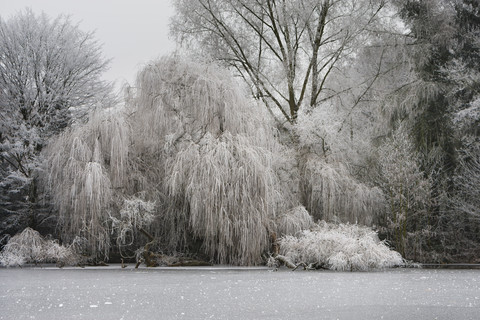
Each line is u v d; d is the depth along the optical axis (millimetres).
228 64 25469
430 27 23938
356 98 25812
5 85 23938
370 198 20766
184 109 18609
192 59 20375
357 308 6879
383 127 24250
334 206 20203
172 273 14445
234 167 17000
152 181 19000
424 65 24281
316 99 26031
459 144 22859
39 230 22203
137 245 19453
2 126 23125
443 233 21469
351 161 22812
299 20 25484
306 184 20719
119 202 17672
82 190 17266
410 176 21078
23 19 24953
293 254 16750
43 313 6547
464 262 21375
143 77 18719
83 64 25500
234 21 25969
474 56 23234
